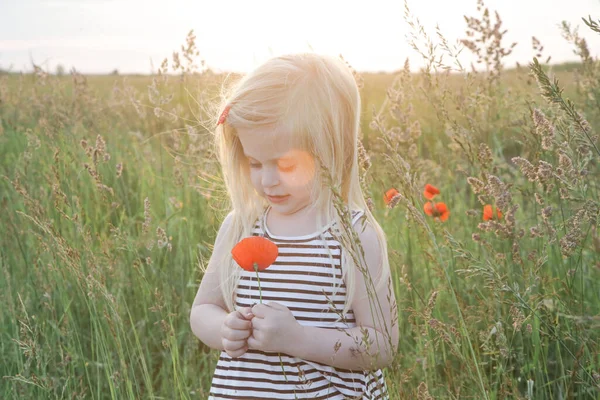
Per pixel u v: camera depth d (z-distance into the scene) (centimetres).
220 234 199
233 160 194
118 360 287
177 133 371
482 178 249
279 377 173
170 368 287
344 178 186
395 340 178
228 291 190
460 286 286
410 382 244
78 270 241
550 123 200
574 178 190
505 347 204
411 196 251
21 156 439
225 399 178
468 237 321
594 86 282
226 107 179
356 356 169
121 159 455
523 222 280
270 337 164
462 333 217
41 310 317
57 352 285
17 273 345
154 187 442
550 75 263
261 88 175
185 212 380
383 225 347
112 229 277
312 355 167
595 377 191
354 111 186
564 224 212
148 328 318
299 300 176
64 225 346
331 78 182
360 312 176
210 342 186
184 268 344
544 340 255
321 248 177
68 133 421
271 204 180
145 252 355
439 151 367
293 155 175
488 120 315
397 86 311
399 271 296
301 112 174
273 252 158
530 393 208
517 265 248
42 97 487
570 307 220
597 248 175
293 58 183
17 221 365
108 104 475
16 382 262
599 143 202
